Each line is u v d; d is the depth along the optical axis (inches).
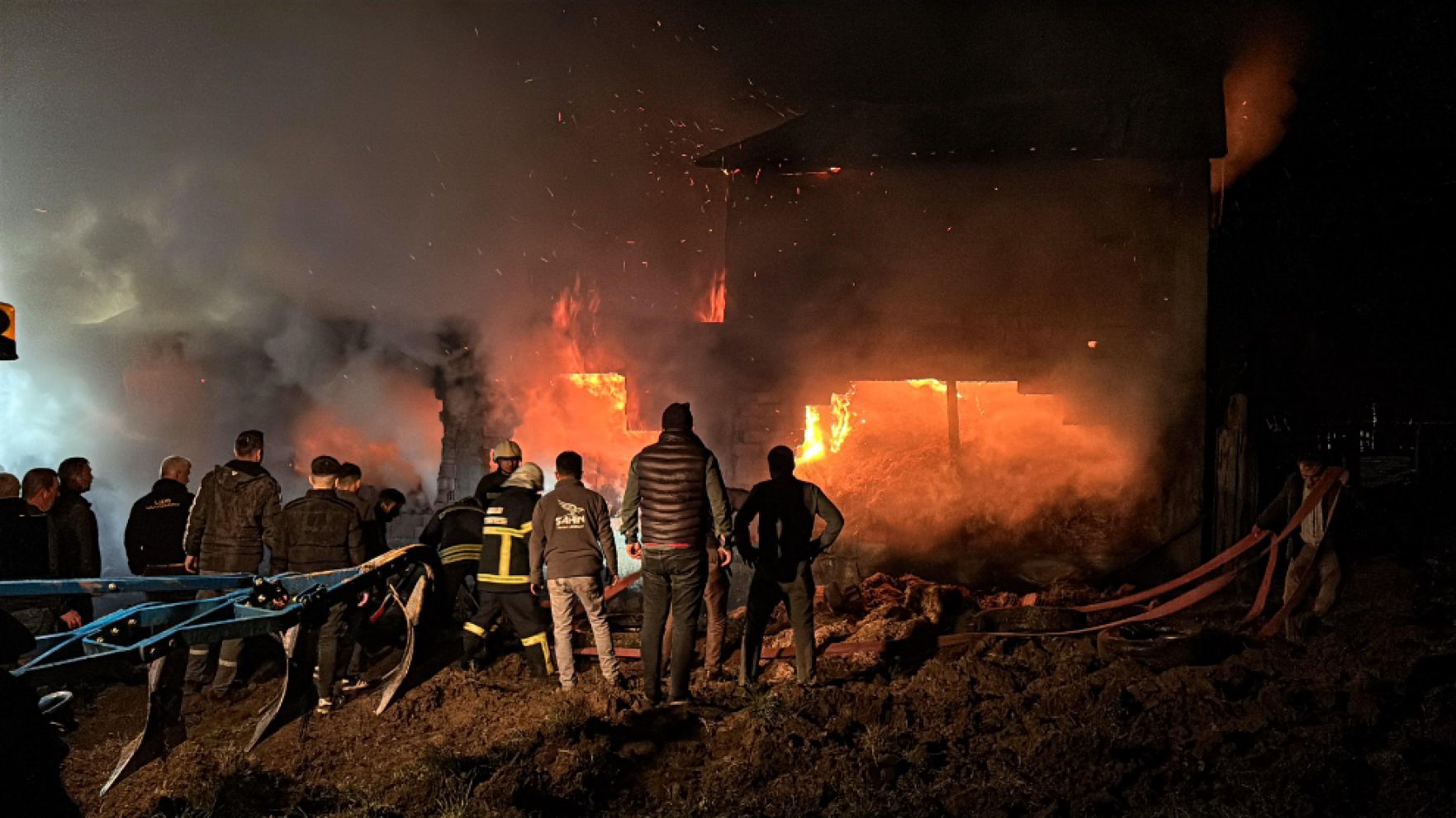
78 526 313.1
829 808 215.8
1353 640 305.7
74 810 145.5
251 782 221.6
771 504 287.4
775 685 289.0
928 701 275.9
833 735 252.7
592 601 290.8
